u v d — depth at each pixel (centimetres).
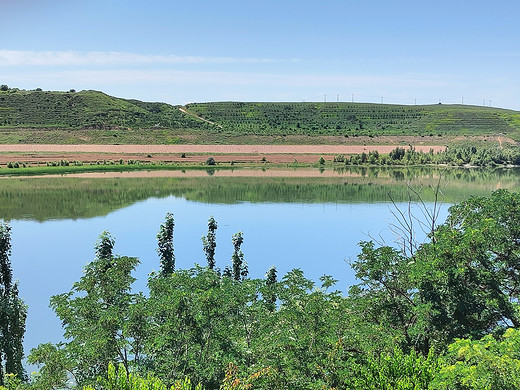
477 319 1911
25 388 1798
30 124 18288
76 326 1797
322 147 18625
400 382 1335
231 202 8431
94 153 15600
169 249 3312
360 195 9269
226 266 3962
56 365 1747
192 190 9838
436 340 2027
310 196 9150
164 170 13638
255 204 8238
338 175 12888
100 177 11688
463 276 1916
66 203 8119
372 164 15762
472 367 1225
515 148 17500
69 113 19825
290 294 1994
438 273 1870
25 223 6519
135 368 1802
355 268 2208
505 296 1959
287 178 12106
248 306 2158
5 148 15438
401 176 12556
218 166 14400
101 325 1748
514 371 1211
